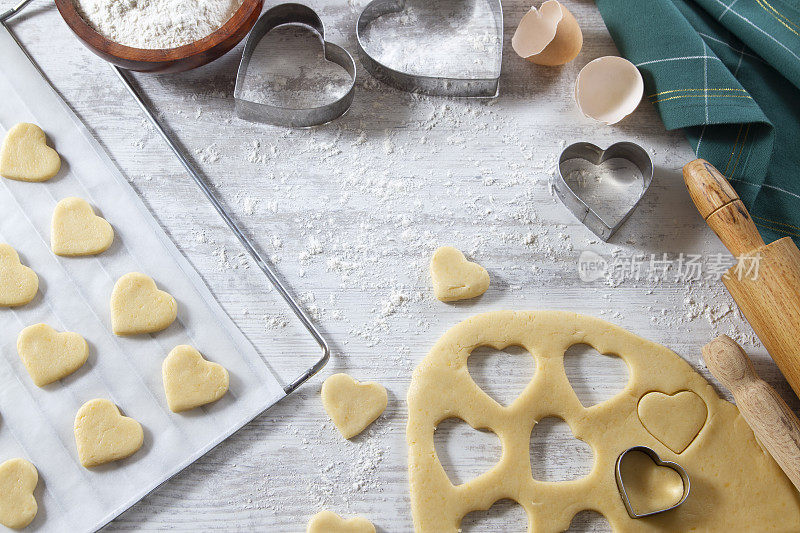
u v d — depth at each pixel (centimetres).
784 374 64
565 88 74
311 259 70
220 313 68
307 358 68
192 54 68
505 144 72
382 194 71
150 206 70
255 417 66
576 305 69
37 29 74
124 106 73
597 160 72
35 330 66
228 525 65
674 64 71
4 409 66
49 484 65
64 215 69
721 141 71
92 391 66
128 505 64
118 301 67
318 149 72
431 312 69
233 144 72
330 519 64
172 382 66
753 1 71
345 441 66
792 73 70
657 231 71
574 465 66
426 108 73
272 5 75
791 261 64
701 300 69
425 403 66
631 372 67
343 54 72
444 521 64
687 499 64
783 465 62
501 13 73
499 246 70
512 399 67
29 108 72
